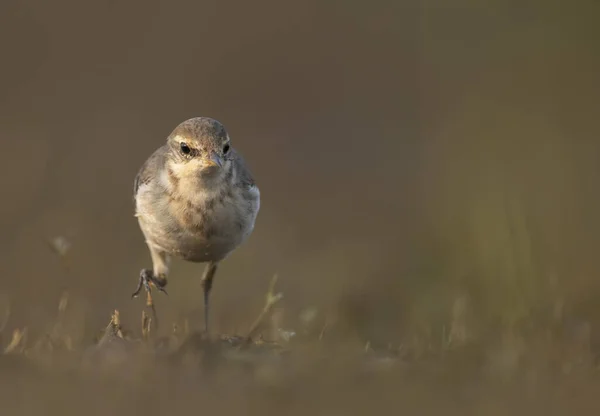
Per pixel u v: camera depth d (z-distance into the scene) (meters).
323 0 29.77
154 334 10.15
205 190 10.13
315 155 25.03
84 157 23.22
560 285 14.47
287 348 9.66
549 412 7.67
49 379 8.38
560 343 10.70
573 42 23.44
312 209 22.05
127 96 26.62
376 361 9.29
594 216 17.66
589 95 22.23
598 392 8.30
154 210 10.34
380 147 24.94
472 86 23.91
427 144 24.22
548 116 21.31
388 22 28.73
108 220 19.22
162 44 28.64
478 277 14.92
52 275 15.66
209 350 9.16
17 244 17.25
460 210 17.89
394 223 21.08
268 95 27.33
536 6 24.39
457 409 7.72
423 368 9.07
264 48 28.73
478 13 25.83
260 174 23.95
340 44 28.70
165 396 7.89
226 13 29.72
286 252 18.80
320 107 26.83
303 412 7.55
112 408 7.54
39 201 20.16
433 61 26.92
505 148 20.12
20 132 24.22
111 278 16.20
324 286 16.25
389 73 27.31
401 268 16.95
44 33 28.25
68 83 26.91
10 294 14.63
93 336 10.96
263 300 15.34
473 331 12.00
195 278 16.23
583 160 19.47
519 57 23.88
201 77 27.70
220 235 10.34
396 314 14.30
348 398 7.97
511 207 16.27
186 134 10.12
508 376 8.84
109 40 28.55
